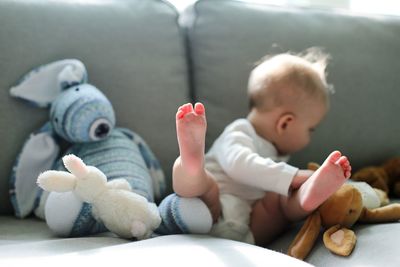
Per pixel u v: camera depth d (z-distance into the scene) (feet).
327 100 3.51
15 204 3.15
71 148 3.26
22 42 3.32
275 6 4.28
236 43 3.96
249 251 2.16
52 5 3.51
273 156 3.43
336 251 2.48
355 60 4.19
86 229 2.67
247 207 3.18
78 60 3.44
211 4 4.07
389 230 2.66
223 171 3.25
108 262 1.96
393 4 5.82
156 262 1.96
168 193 3.65
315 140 4.02
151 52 3.74
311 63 3.68
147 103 3.65
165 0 4.04
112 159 3.10
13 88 3.23
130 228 2.55
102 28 3.60
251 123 3.48
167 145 3.66
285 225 3.18
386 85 4.26
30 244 2.35
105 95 3.53
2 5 3.34
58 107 3.13
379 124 4.22
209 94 3.90
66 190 2.51
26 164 3.18
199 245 2.23
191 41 4.02
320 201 2.70
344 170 2.62
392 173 4.00
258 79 3.48
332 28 4.25
